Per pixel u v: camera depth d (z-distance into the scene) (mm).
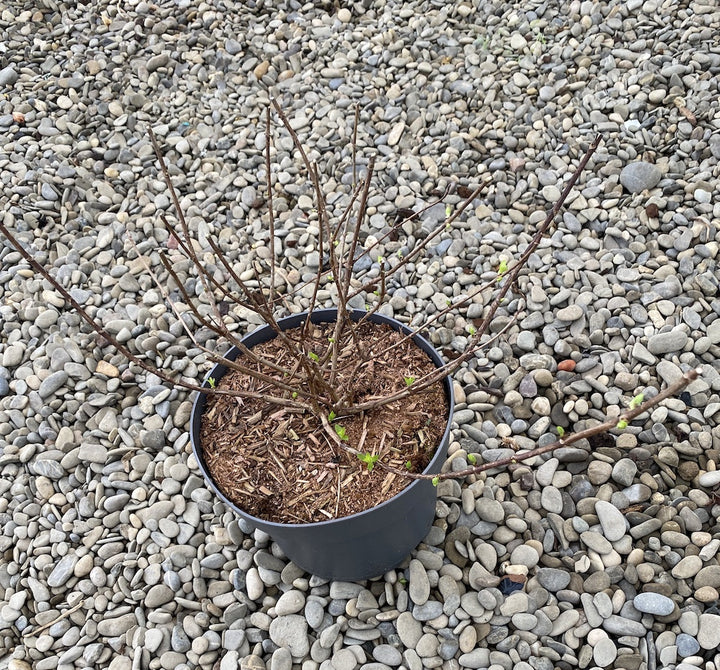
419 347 2051
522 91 3344
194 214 3084
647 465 2180
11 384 2570
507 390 2408
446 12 3711
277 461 1860
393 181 3111
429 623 1929
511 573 1986
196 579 2064
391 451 1836
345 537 1729
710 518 2070
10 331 2727
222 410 1982
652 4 3424
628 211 2801
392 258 2850
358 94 3451
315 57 3699
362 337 2098
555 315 2582
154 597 2035
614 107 3139
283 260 2875
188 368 2566
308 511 1758
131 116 3455
